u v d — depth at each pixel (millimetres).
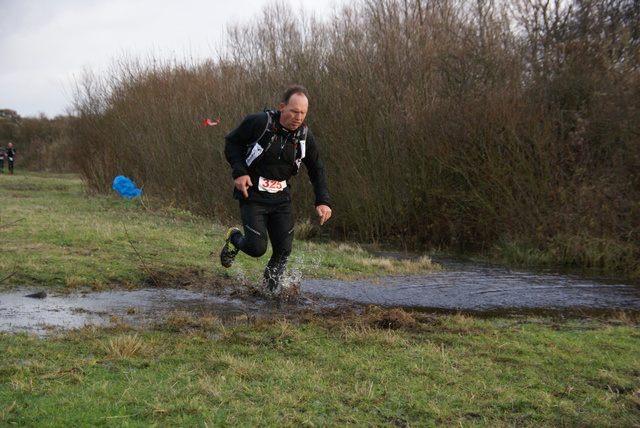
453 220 11812
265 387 3006
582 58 11727
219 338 3943
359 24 14711
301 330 4207
